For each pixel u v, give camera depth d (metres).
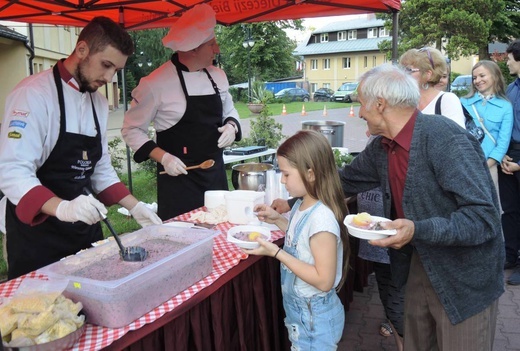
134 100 2.97
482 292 1.66
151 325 1.39
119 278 1.35
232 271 1.81
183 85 2.88
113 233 1.57
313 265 1.74
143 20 4.83
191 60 2.90
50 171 2.00
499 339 3.03
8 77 13.47
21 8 4.24
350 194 2.15
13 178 1.77
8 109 1.89
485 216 1.49
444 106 2.57
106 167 2.30
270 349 2.23
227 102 3.23
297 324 1.87
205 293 1.63
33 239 2.05
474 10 15.12
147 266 1.40
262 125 9.05
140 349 1.47
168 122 2.95
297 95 32.88
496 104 3.73
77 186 2.09
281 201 2.35
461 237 1.48
